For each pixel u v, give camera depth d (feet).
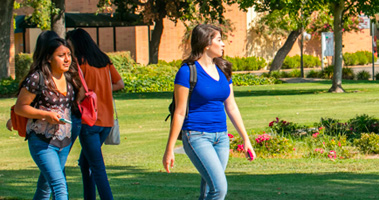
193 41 21.89
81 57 26.58
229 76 22.45
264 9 195.31
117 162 52.13
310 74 196.24
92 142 26.43
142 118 90.07
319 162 50.80
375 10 127.75
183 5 187.11
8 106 110.83
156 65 186.80
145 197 30.83
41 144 23.44
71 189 35.01
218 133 21.88
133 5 195.93
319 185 35.17
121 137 70.69
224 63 22.26
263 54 272.51
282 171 45.14
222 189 21.13
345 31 275.18
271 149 55.93
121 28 233.35
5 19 148.15
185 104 21.50
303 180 37.91
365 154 55.62
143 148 61.21
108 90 27.14
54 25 151.43
